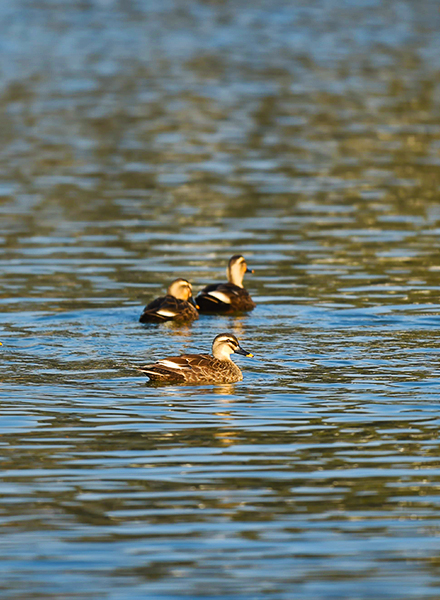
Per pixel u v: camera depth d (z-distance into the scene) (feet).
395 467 47.50
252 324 73.56
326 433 51.62
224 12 303.48
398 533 41.39
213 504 43.75
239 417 53.98
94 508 43.34
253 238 100.12
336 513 42.93
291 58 222.69
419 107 170.91
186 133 150.92
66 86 189.37
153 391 58.23
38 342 68.08
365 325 72.54
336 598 36.68
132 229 103.09
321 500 44.14
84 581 37.81
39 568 38.70
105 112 165.99
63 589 37.29
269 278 86.58
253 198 115.96
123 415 54.13
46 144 143.13
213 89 186.09
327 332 70.79
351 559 39.34
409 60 219.82
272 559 39.37
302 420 53.52
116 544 40.45
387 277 86.12
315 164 132.87
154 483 45.75
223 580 37.83
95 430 51.96
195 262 91.97
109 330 71.77
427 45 242.78
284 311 76.84
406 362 63.46
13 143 143.13
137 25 277.44
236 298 77.36
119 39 253.24
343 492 44.86
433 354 65.05
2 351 65.77
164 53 230.07
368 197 116.67
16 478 46.26
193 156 136.77
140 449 49.52
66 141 145.07
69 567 38.78
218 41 249.75
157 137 148.05
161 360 60.29
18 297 79.66
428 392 57.77
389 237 100.12
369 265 90.17
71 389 58.29
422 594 36.94
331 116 163.12
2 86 188.14
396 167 131.34
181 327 73.10
